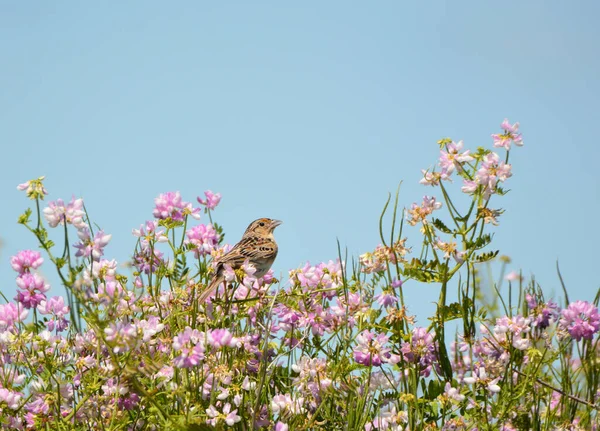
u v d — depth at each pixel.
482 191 10.65
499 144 10.74
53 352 10.86
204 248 12.33
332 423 10.84
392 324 10.96
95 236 10.31
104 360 10.73
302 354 11.73
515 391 10.38
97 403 10.48
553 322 11.16
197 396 10.17
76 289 9.37
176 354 10.14
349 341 11.12
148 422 10.37
